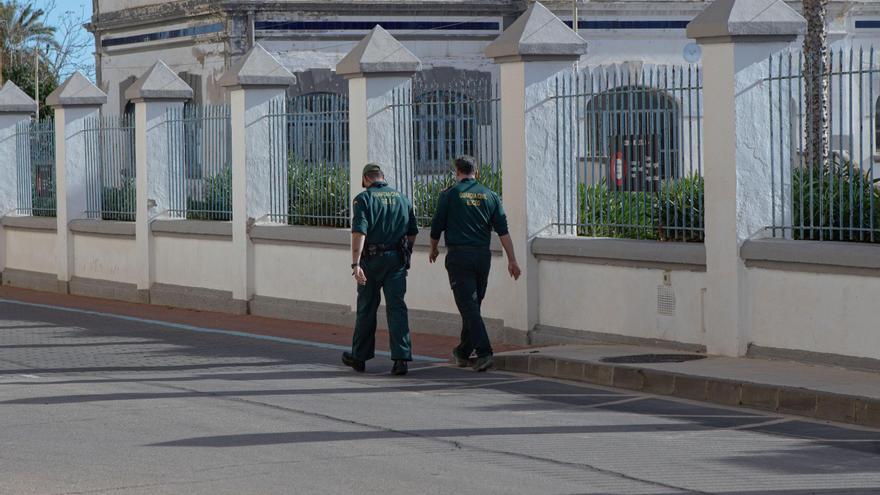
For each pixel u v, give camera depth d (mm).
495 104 17438
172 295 23438
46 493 8906
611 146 16250
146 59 37500
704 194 14672
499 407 12625
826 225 14219
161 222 23688
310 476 9414
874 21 36906
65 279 26594
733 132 14273
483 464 9875
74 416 12047
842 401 11797
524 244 16859
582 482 9273
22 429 11375
